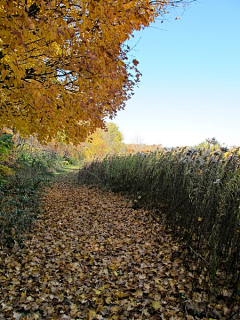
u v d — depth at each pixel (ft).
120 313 8.31
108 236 15.67
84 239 15.12
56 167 54.24
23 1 7.24
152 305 8.50
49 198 25.58
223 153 12.42
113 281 10.37
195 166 13.60
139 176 24.18
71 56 10.34
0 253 11.59
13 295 8.95
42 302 8.82
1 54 8.84
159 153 23.45
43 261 11.78
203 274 9.96
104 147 76.69
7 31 6.93
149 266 11.32
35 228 15.97
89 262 12.03
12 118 11.65
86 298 9.14
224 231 9.65
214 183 10.14
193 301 8.45
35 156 44.70
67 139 11.87
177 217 14.84
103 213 20.99
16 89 9.60
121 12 9.56
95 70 9.91
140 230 16.22
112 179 31.09
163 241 13.93
